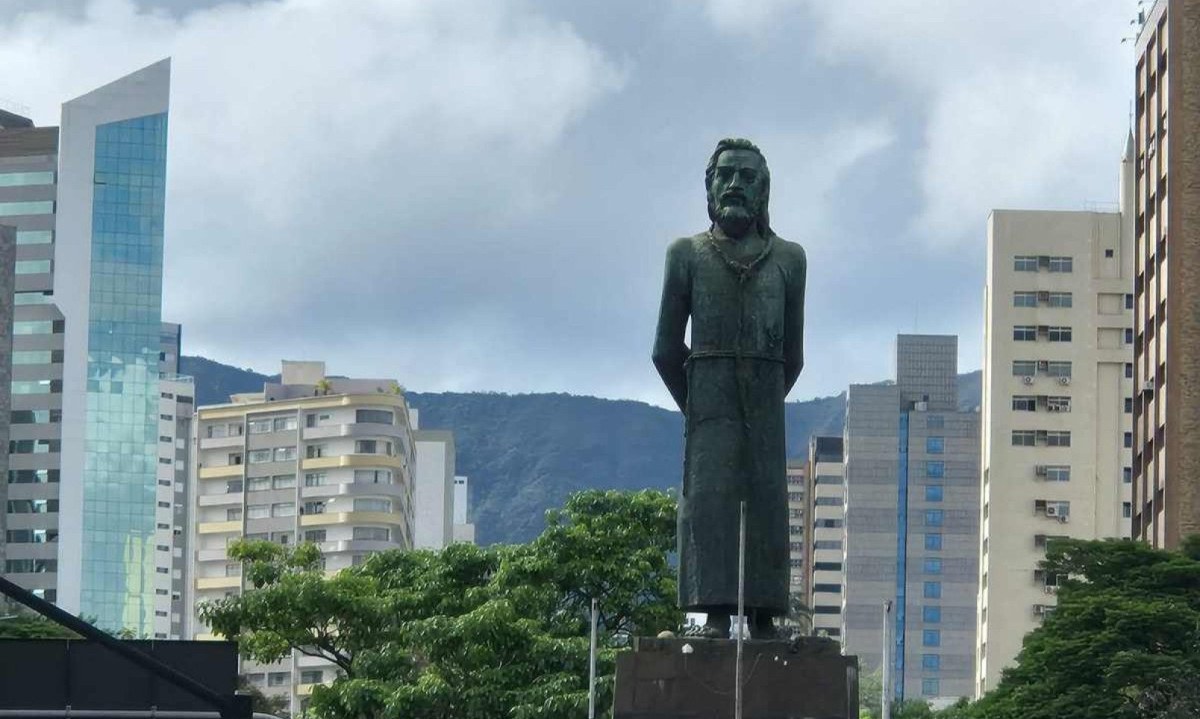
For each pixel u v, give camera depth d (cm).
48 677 6619
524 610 8012
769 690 4216
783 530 4400
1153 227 15600
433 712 7712
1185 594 10294
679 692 4228
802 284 4462
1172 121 14750
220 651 6681
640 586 8244
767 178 4475
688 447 4428
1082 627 9888
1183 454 14362
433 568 8481
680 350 4472
